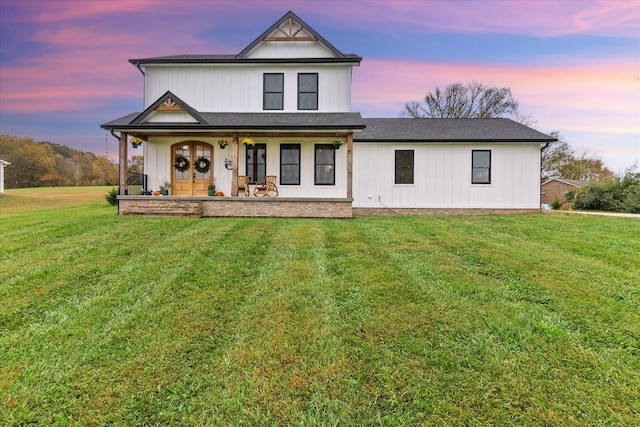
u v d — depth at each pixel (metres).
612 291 3.87
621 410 2.10
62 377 2.45
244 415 2.10
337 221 9.44
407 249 5.81
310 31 13.43
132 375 2.47
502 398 2.21
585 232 7.59
